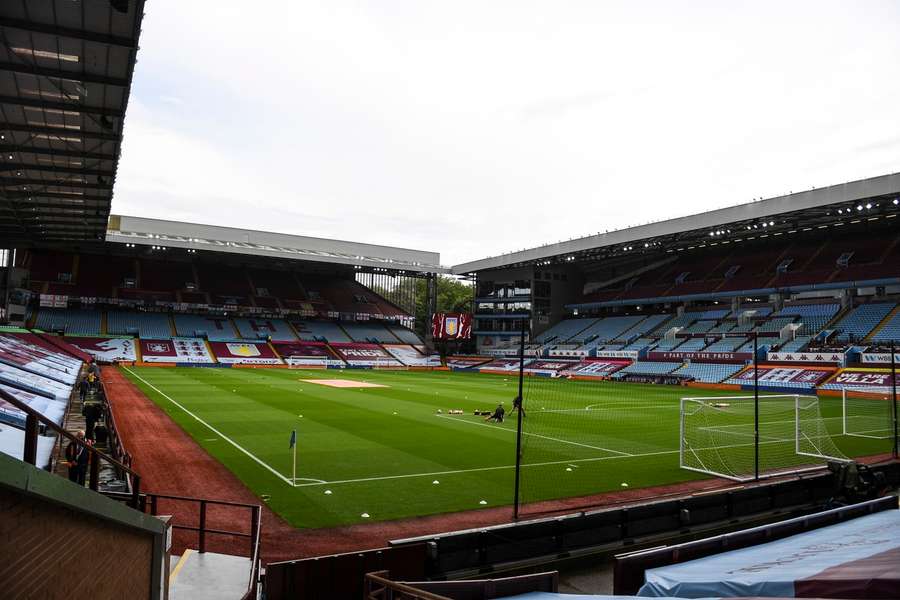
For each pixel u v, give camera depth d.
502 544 10.77
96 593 4.35
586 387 52.38
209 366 67.19
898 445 24.25
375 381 53.88
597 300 78.94
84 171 30.11
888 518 9.67
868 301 58.12
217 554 9.70
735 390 50.88
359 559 9.11
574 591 10.12
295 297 87.88
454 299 123.06
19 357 31.91
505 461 19.50
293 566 8.49
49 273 73.56
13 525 3.23
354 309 90.19
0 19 16.61
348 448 20.89
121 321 72.69
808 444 23.95
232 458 18.78
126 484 13.70
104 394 25.28
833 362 49.16
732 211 51.59
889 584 5.13
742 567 6.86
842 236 63.00
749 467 19.45
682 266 74.88
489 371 76.25
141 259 82.94
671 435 26.09
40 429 16.88
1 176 31.12
